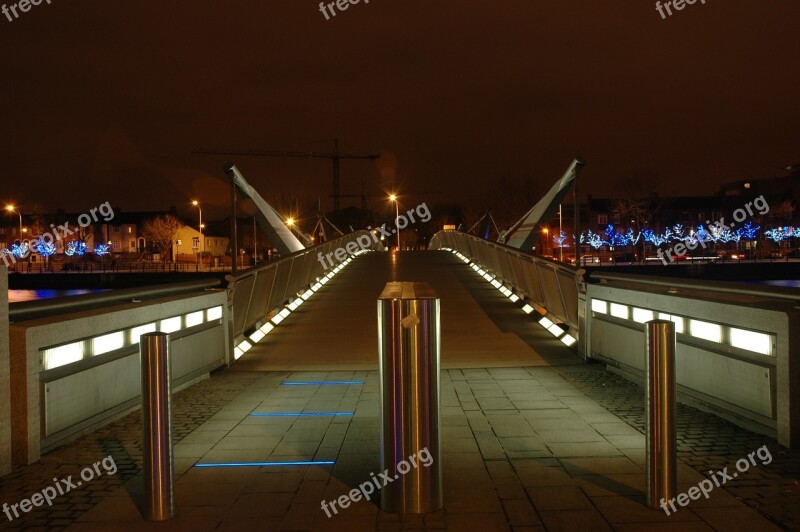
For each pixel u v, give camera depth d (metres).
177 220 82.31
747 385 5.75
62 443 5.68
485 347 11.20
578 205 11.13
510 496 4.36
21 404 5.18
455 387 8.20
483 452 5.38
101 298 6.62
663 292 7.41
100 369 6.22
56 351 5.61
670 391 4.09
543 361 10.06
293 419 6.73
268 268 13.43
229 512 4.17
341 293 18.62
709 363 6.31
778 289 5.52
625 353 8.44
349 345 11.74
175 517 4.09
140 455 5.42
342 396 7.91
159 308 7.53
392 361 4.13
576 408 6.99
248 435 6.08
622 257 68.25
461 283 20.33
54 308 5.84
